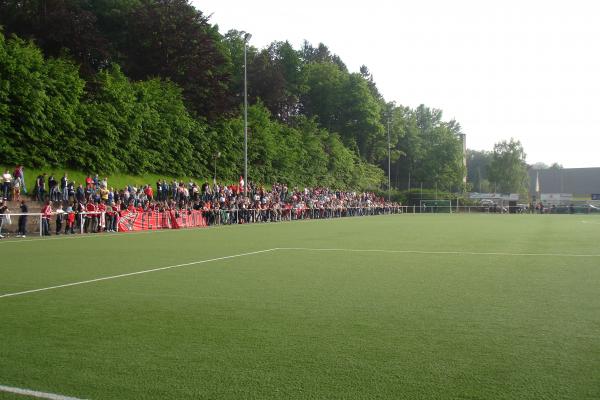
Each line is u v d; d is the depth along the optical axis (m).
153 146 42.56
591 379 4.68
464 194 100.62
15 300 8.30
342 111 95.81
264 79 73.94
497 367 5.00
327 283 9.94
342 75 95.94
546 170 138.50
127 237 23.45
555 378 4.70
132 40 52.84
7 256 14.93
